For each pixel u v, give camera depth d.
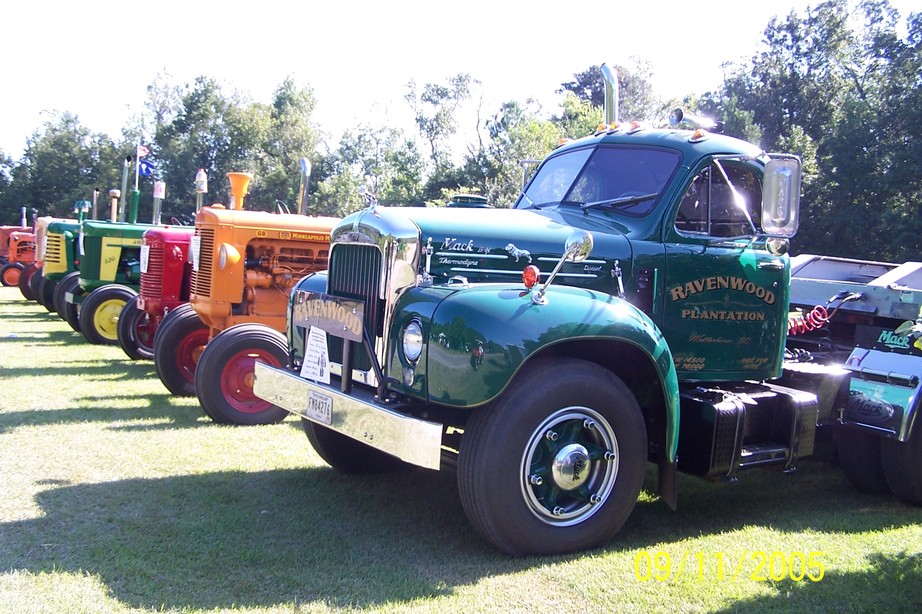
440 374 3.43
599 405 3.67
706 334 4.43
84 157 58.25
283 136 53.38
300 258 7.31
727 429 4.06
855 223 33.50
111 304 10.38
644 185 4.51
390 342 3.72
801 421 4.38
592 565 3.55
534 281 3.57
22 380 7.70
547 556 3.63
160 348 6.91
